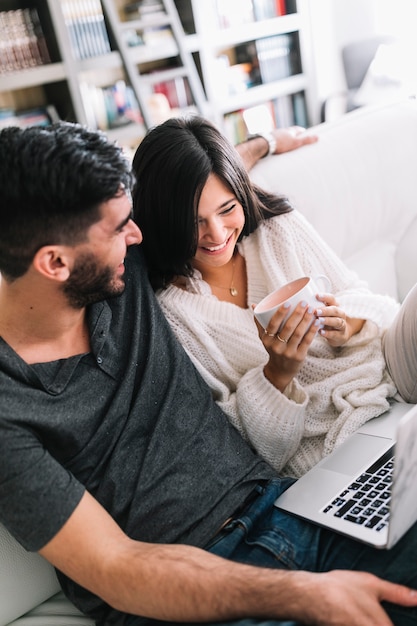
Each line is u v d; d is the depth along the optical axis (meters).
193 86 3.89
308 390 1.37
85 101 3.61
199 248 1.33
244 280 1.46
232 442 1.25
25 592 1.18
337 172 1.78
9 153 0.97
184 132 1.27
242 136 4.33
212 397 1.28
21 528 0.99
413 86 3.86
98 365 1.16
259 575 0.93
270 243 1.45
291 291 1.23
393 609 0.93
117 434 1.15
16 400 1.04
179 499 1.15
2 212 0.98
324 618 0.88
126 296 1.25
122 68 3.89
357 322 1.42
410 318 1.31
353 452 1.26
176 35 3.82
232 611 0.92
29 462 0.99
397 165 1.92
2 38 3.34
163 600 0.95
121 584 0.96
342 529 1.06
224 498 1.17
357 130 1.87
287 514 1.16
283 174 1.68
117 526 1.02
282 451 1.32
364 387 1.37
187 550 0.99
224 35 4.04
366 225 1.86
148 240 1.31
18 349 1.09
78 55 3.53
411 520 1.00
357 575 0.93
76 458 1.12
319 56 4.73
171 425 1.19
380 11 4.65
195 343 1.34
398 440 0.85
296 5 4.32
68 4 3.44
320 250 1.47
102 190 0.99
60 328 1.10
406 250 1.96
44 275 1.02
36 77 3.39
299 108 4.54
